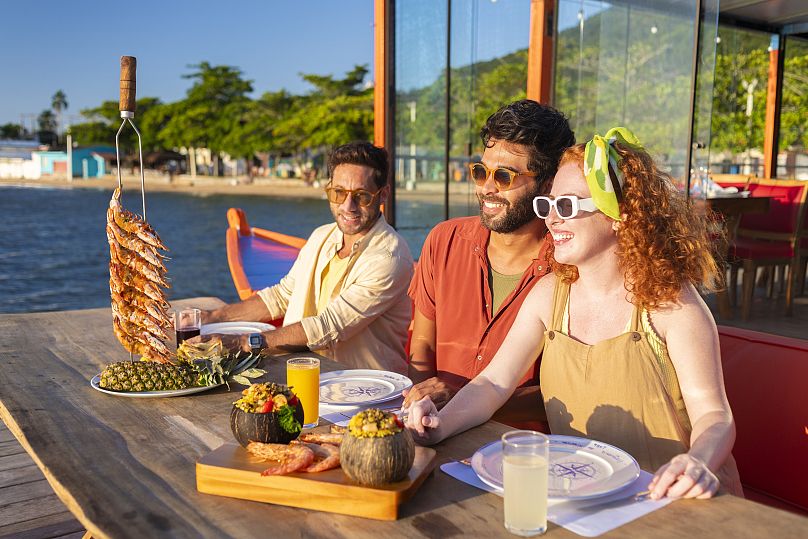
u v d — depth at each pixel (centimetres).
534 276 208
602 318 162
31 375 192
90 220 3809
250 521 110
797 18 825
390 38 628
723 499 116
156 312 183
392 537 104
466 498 118
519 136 197
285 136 5969
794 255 590
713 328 155
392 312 267
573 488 117
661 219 155
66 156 9012
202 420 157
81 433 149
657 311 155
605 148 149
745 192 634
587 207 153
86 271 2025
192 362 183
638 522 108
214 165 8288
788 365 186
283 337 233
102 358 208
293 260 618
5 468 301
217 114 7119
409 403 167
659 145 476
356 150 260
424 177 635
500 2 577
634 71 484
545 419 198
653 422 154
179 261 2147
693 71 448
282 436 128
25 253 2441
